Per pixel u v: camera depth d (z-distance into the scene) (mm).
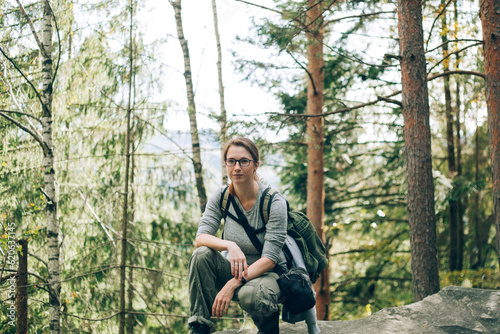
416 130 5500
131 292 8289
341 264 12562
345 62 8977
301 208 11367
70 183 8391
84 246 8320
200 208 8617
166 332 8633
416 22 5562
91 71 8320
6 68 7281
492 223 11633
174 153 8680
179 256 8211
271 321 2523
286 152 9375
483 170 11297
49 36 6801
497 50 4555
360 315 11406
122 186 8625
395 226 12062
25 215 8055
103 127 8602
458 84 9695
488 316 2945
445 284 9508
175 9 8734
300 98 9914
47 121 6695
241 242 2496
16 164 7938
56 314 6641
